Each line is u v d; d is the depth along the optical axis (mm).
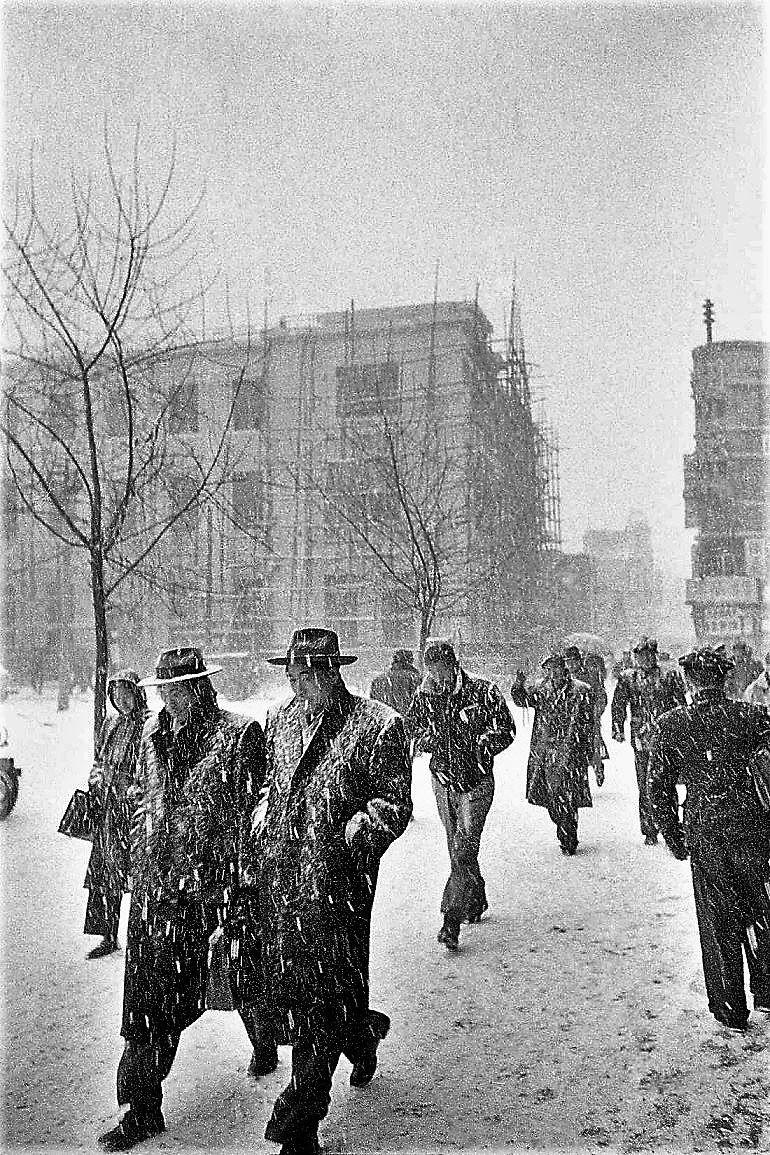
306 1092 3721
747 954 4902
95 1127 3869
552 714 8984
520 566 37875
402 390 42938
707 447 41781
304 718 4270
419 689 6605
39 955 6031
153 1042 3906
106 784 5875
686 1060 4312
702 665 4895
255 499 40219
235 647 38375
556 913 6797
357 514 36844
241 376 20375
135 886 4129
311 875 3998
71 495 14352
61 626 34656
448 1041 4605
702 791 4781
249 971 4082
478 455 39312
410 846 9438
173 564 34312
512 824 10414
